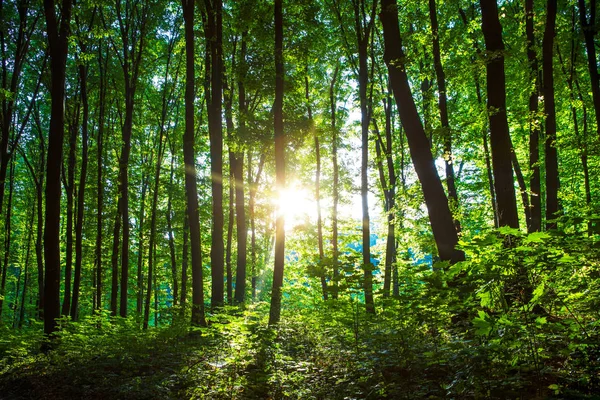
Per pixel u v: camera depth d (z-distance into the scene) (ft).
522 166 61.36
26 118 63.16
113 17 67.00
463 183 76.59
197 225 42.32
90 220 85.25
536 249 14.24
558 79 56.03
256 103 70.54
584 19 44.42
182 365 26.78
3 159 58.49
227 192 91.86
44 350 36.83
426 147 30.81
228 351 26.43
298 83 52.11
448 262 17.61
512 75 54.60
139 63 68.90
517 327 13.98
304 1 44.83
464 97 73.31
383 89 68.33
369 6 61.93
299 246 83.20
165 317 38.04
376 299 20.57
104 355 31.60
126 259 63.77
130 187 86.33
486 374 15.06
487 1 29.71
